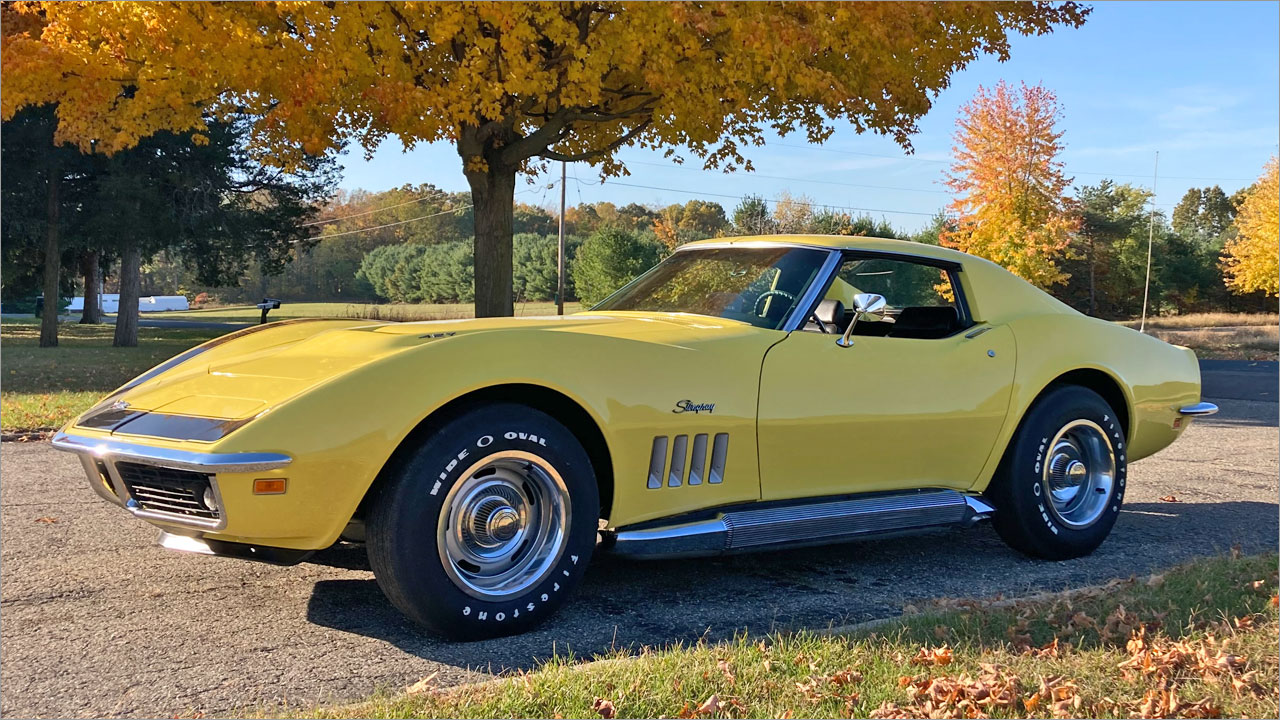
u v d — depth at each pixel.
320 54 8.99
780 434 3.49
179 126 10.81
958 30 10.90
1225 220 93.81
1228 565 3.79
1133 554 4.44
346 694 2.53
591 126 12.27
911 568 4.11
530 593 3.04
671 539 3.25
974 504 4.04
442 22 9.00
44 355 19.12
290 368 3.05
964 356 4.04
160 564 3.82
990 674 2.60
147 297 85.38
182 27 8.98
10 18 11.14
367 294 103.25
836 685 2.53
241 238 24.31
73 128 10.41
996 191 27.31
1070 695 2.50
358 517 3.04
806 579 3.87
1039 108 26.91
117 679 2.62
